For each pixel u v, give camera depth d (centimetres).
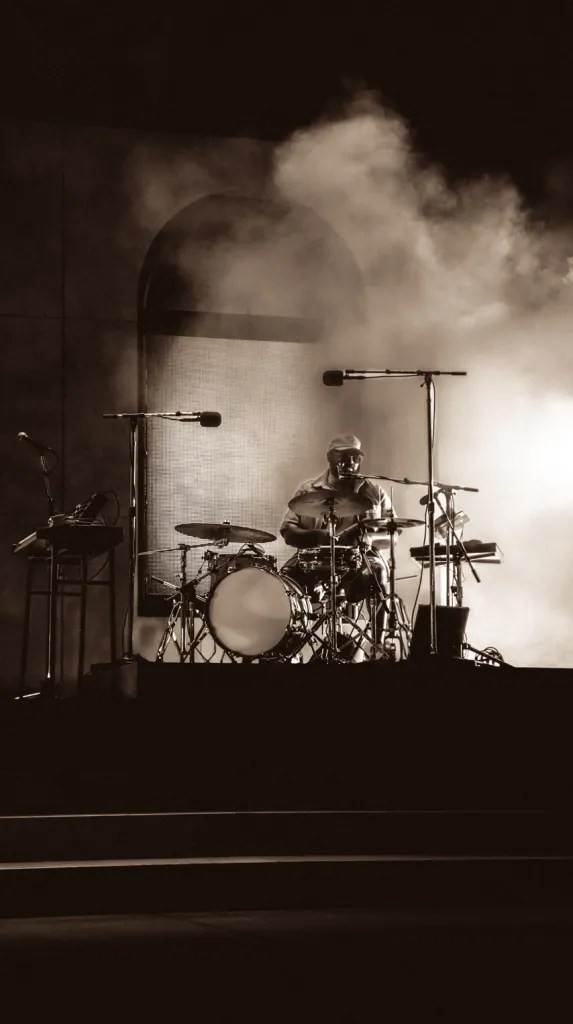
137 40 1159
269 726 825
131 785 795
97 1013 436
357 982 478
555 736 854
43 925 613
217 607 947
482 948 539
